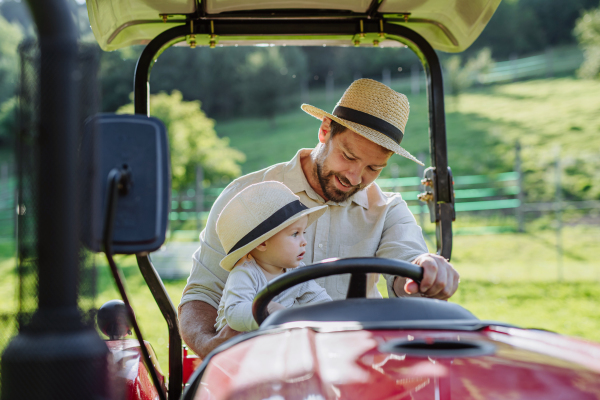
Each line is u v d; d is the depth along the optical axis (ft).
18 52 2.19
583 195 57.11
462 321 2.92
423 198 5.63
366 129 5.32
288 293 5.20
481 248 39.11
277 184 5.27
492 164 71.51
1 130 13.23
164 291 4.65
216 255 5.76
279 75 129.90
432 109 5.58
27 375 2.06
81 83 2.18
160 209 2.63
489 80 119.85
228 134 118.01
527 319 20.31
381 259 3.59
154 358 4.81
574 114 86.33
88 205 2.21
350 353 2.52
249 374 2.46
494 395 2.13
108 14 4.98
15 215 2.21
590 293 24.98
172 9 5.13
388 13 5.50
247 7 5.20
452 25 5.71
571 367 2.35
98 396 2.14
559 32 144.97
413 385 2.21
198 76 133.18
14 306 2.18
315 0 5.17
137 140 2.68
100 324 4.00
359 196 6.19
